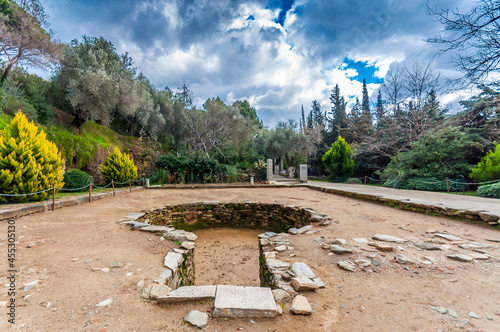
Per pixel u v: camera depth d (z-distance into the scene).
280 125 24.62
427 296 1.93
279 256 3.00
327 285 2.16
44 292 1.93
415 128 13.85
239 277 4.34
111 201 7.50
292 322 1.62
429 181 9.72
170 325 1.57
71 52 12.02
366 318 1.65
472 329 1.48
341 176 16.44
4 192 5.48
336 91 32.50
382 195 7.31
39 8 10.10
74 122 11.79
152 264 2.67
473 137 10.63
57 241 3.38
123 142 14.98
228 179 14.74
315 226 4.75
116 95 12.41
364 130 19.36
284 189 11.80
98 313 1.66
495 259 2.63
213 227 7.98
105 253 2.96
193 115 18.45
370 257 2.82
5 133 5.91
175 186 11.96
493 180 7.78
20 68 10.63
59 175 6.69
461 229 4.01
